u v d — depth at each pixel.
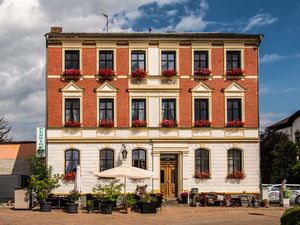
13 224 26.39
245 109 40.91
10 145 46.78
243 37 41.09
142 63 40.78
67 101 40.16
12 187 42.44
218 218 30.06
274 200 41.34
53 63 40.06
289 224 16.81
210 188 40.06
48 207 32.88
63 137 39.59
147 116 40.28
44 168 36.38
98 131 39.94
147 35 40.50
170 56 40.97
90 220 28.34
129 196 33.72
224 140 40.50
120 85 40.41
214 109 40.72
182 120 40.47
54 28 41.19
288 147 54.53
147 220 28.67
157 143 40.12
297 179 53.03
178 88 40.56
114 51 40.53
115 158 39.84
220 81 40.94
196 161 40.34
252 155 40.66
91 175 39.53
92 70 40.31
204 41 40.94
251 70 41.16
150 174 33.88
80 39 40.19
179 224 26.97
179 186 39.97
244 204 37.75
